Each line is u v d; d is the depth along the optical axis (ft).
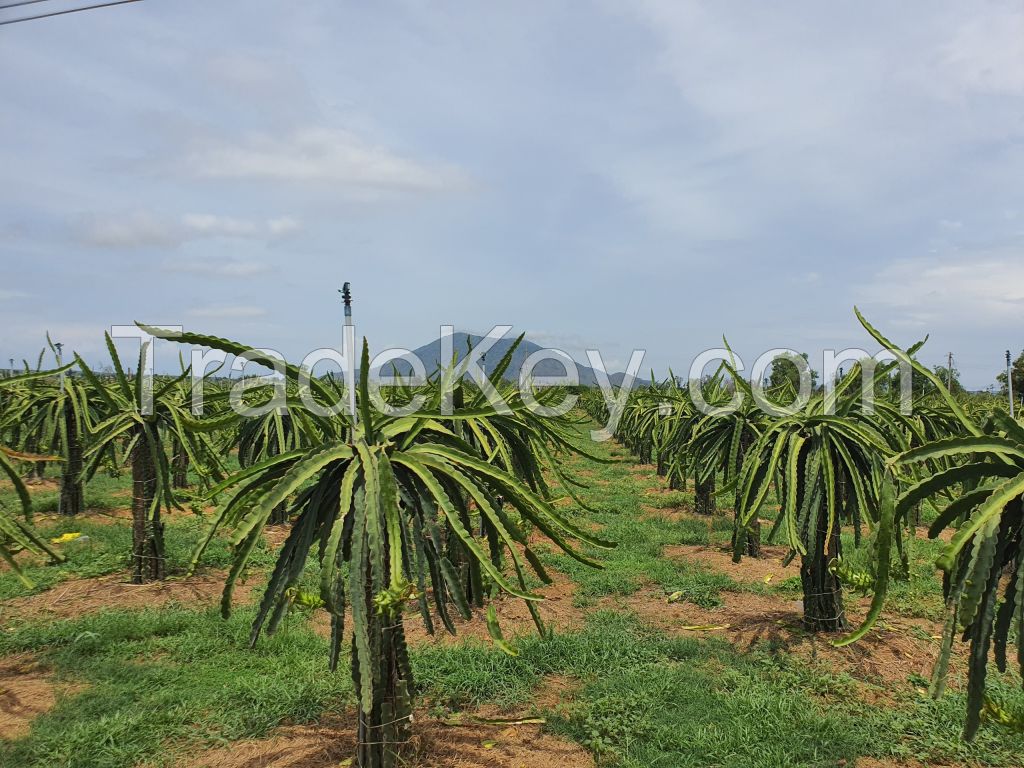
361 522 9.08
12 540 12.41
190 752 12.58
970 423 8.31
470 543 9.25
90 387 30.50
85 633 17.57
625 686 15.47
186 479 40.27
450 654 16.84
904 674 16.63
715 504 38.47
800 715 14.20
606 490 47.44
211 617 19.58
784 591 23.57
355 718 13.78
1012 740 13.34
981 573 6.96
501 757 12.45
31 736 12.88
